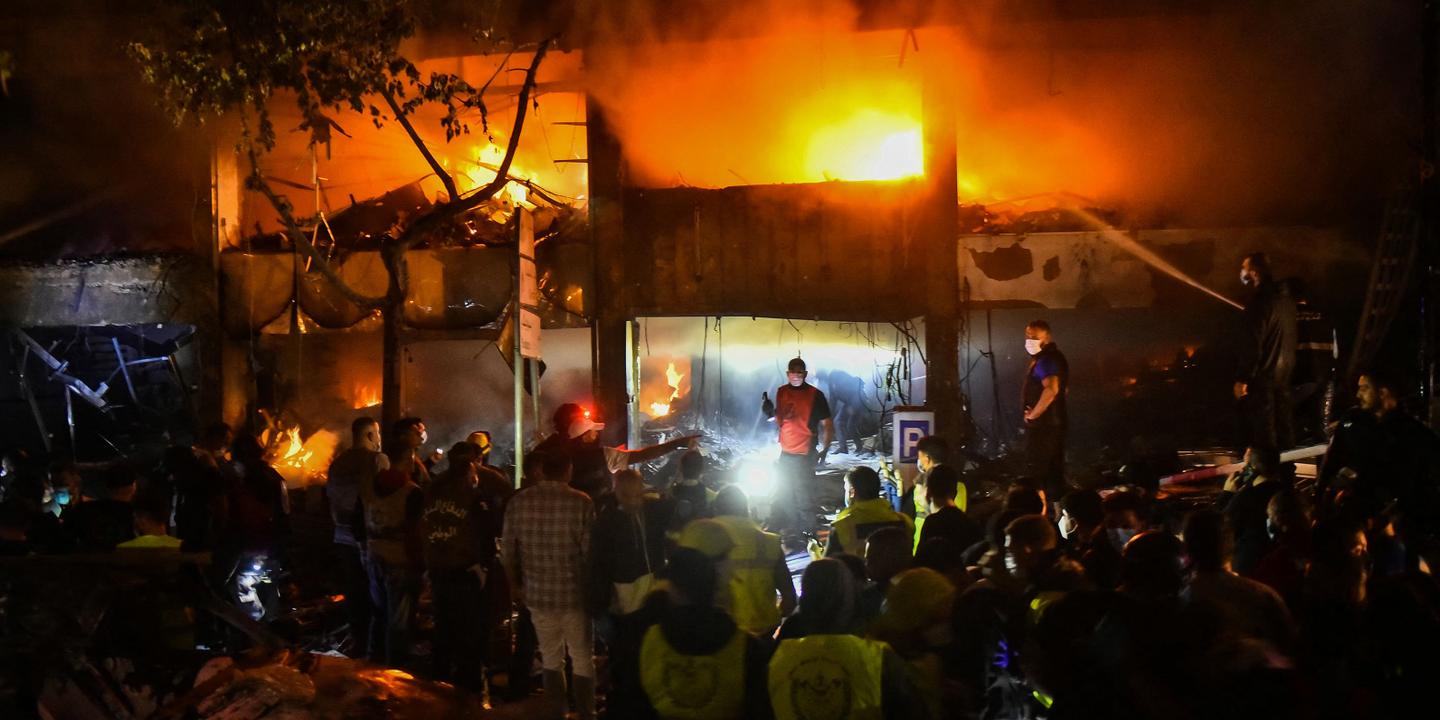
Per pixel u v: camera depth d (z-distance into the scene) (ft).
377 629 26.58
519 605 25.62
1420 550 22.39
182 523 28.25
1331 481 26.37
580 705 22.54
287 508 30.17
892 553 17.56
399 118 40.06
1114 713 13.29
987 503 37.60
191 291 50.11
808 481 40.57
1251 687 12.67
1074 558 19.92
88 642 20.72
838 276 47.93
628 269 48.83
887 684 13.19
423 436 27.58
